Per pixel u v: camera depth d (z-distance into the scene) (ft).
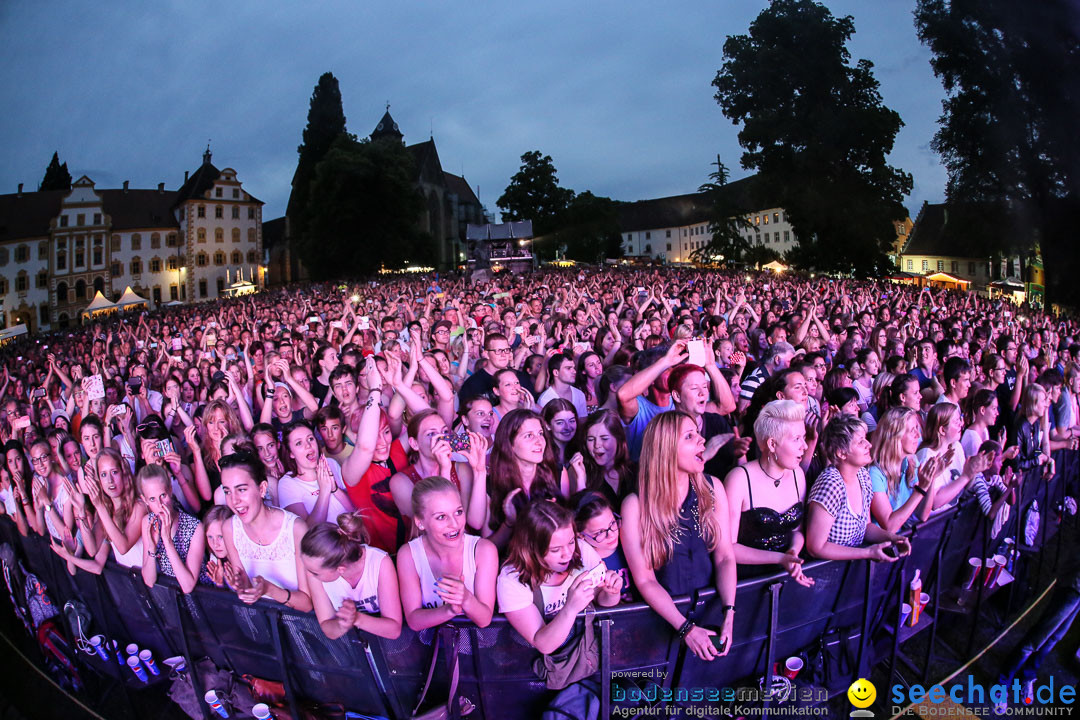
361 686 11.27
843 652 12.82
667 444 10.89
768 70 168.66
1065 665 14.01
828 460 12.34
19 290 237.66
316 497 13.91
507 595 10.45
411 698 11.19
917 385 18.21
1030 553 16.93
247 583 11.34
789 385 15.14
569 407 14.98
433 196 328.90
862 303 53.72
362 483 14.07
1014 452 16.19
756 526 12.07
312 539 10.31
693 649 10.50
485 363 22.33
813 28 164.86
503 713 11.12
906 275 183.83
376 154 229.04
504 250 203.00
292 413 22.58
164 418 23.58
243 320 56.95
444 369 21.97
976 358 28.02
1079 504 21.99
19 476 16.42
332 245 227.61
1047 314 67.10
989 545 15.46
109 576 13.48
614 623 10.88
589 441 13.44
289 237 291.79
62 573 14.70
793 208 167.63
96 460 13.05
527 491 12.75
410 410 15.33
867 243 160.45
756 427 12.19
